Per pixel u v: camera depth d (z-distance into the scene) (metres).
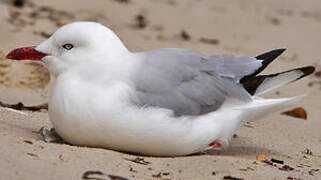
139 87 9.95
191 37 23.97
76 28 10.20
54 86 10.27
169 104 10.03
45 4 25.38
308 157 11.60
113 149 10.22
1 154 9.06
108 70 9.98
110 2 27.39
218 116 10.48
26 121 11.89
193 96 10.25
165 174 9.40
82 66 10.09
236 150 11.52
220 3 31.67
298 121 14.66
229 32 25.75
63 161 9.30
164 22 25.95
